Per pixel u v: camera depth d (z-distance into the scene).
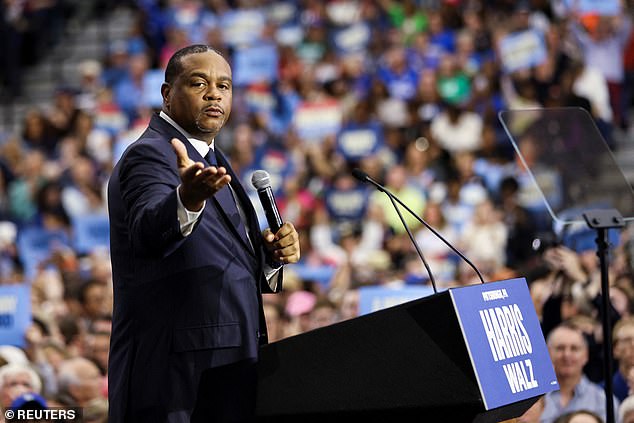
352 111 33.59
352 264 25.06
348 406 8.89
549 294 16.30
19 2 46.28
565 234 16.77
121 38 47.19
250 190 32.59
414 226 28.67
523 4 35.47
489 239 25.44
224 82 10.14
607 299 12.04
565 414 14.91
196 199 8.70
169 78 10.20
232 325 9.53
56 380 15.26
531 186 25.77
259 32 40.06
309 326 18.61
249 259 9.94
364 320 9.01
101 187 35.28
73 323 17.70
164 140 9.91
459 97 32.91
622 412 14.52
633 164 31.44
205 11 42.47
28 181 35.38
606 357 11.73
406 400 8.68
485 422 9.24
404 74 35.47
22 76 46.53
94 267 21.19
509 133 13.73
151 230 8.88
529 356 9.38
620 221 12.48
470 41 34.41
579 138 13.69
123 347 9.73
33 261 29.31
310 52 38.78
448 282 21.14
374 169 30.84
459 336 8.60
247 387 9.47
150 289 9.59
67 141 37.34
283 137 34.88
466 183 29.17
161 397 9.40
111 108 38.31
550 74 31.08
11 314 16.98
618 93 31.75
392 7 38.84
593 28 31.52
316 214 30.19
